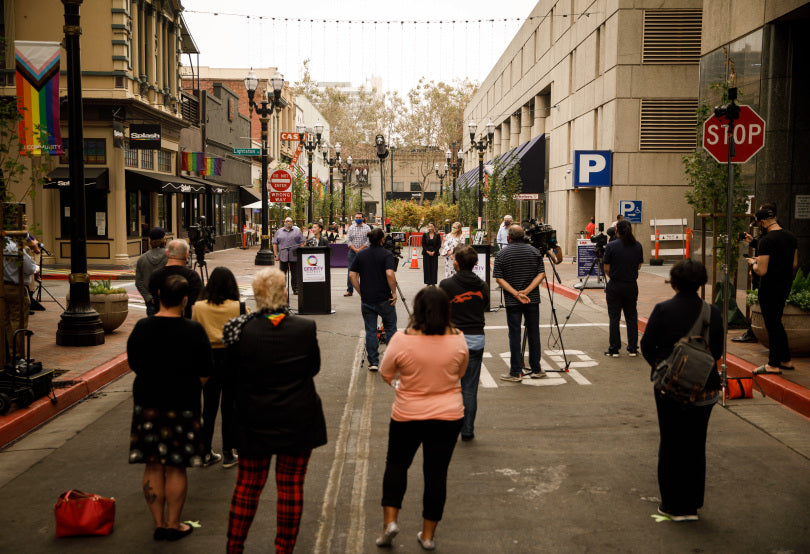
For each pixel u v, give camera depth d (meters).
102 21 25.30
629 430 7.12
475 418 7.57
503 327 13.61
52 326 12.97
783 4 14.79
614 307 10.70
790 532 4.77
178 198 34.34
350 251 19.06
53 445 6.83
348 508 5.25
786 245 8.30
